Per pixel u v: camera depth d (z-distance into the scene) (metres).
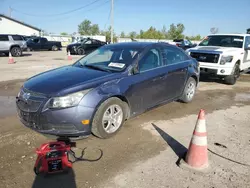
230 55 8.19
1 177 2.90
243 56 8.97
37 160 3.07
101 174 2.99
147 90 4.48
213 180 2.91
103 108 3.68
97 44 23.17
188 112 5.39
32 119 3.50
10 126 4.38
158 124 4.61
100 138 3.92
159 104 4.97
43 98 3.43
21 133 4.07
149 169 3.11
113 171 3.05
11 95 6.73
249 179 2.94
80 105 3.43
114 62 4.45
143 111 4.58
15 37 19.55
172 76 5.10
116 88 3.85
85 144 3.74
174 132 4.27
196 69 6.01
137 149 3.62
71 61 15.88
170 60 5.20
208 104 6.09
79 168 3.11
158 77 4.68
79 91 3.48
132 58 4.38
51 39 46.16
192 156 3.15
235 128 4.51
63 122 3.39
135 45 4.85
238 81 9.51
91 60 4.90
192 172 3.06
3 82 8.42
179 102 6.16
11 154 3.41
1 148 3.57
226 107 5.88
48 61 15.64
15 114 5.07
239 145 3.80
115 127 3.99
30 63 14.23
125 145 3.74
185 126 4.56
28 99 3.56
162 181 2.87
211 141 3.92
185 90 5.73
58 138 3.88
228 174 3.03
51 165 2.95
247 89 8.04
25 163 3.20
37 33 47.12
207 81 9.29
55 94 3.39
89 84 3.64
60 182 2.83
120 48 4.86
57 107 3.36
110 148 3.63
